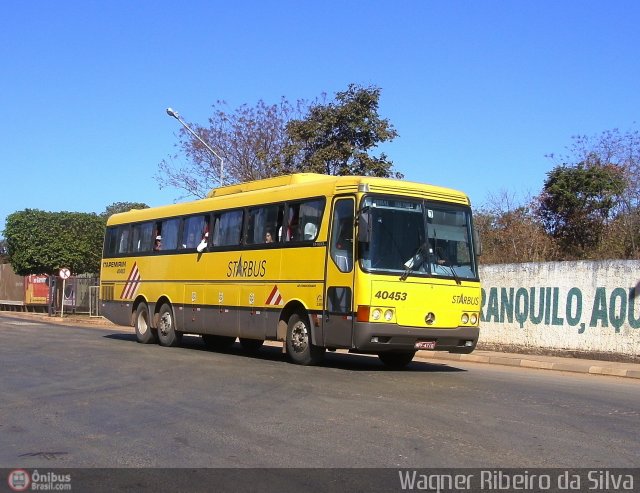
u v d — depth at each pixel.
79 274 48.09
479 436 8.09
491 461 7.06
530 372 15.43
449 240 13.95
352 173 28.97
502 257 26.91
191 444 7.75
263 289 15.66
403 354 15.19
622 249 24.61
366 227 13.09
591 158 29.50
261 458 7.18
